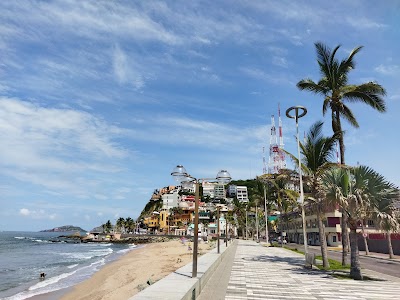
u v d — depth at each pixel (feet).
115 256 197.16
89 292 77.46
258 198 202.08
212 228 359.46
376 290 38.22
